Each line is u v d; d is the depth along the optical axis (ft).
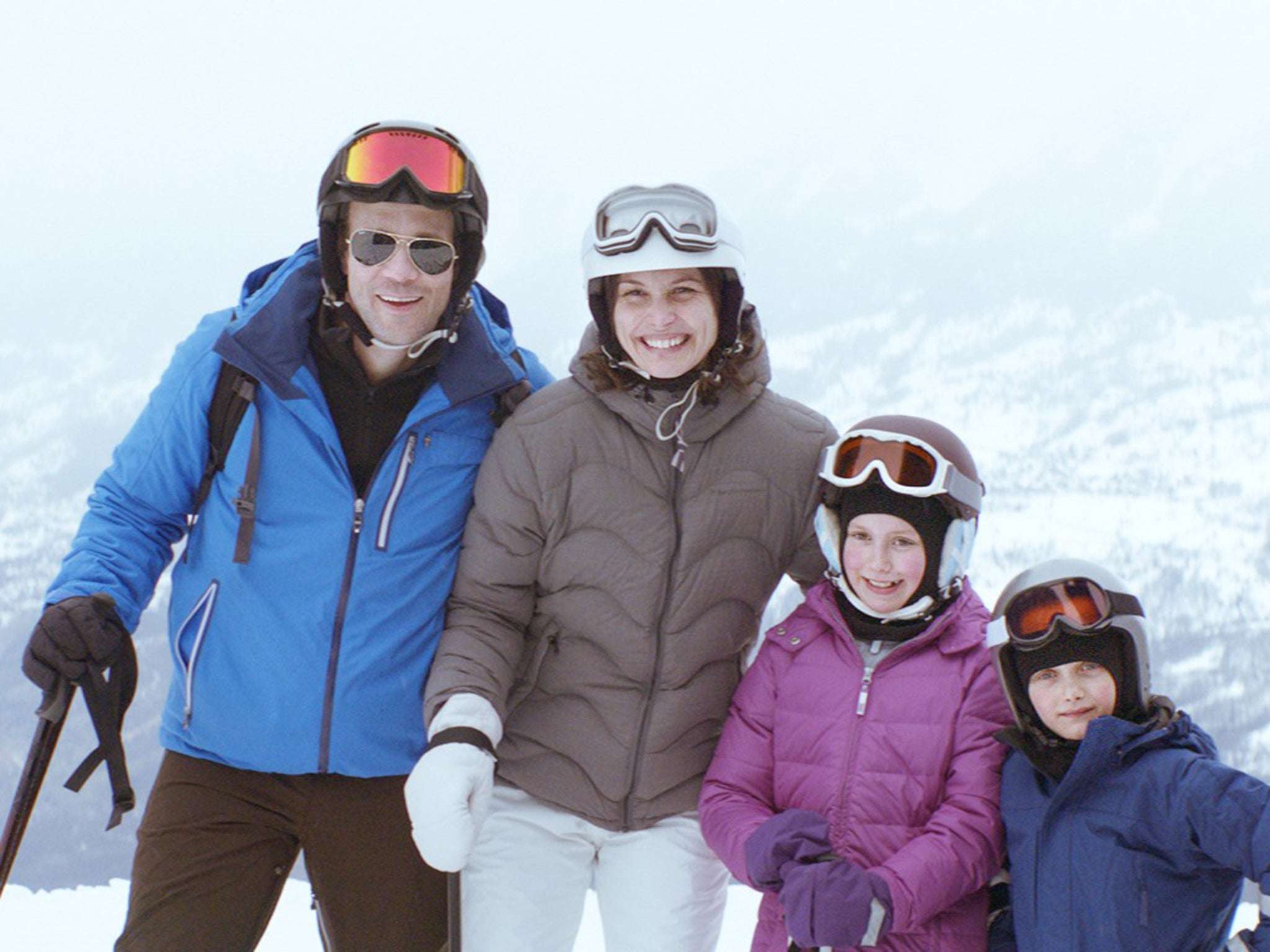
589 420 7.54
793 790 7.16
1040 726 6.83
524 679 7.61
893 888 6.37
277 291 7.39
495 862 7.47
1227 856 5.95
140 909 6.99
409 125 7.41
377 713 7.29
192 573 7.38
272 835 7.27
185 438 7.39
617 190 7.50
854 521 7.27
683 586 7.41
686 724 7.48
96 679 6.98
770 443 7.66
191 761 7.30
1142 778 6.35
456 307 7.59
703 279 7.41
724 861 6.97
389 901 7.30
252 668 7.18
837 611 7.34
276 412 7.30
